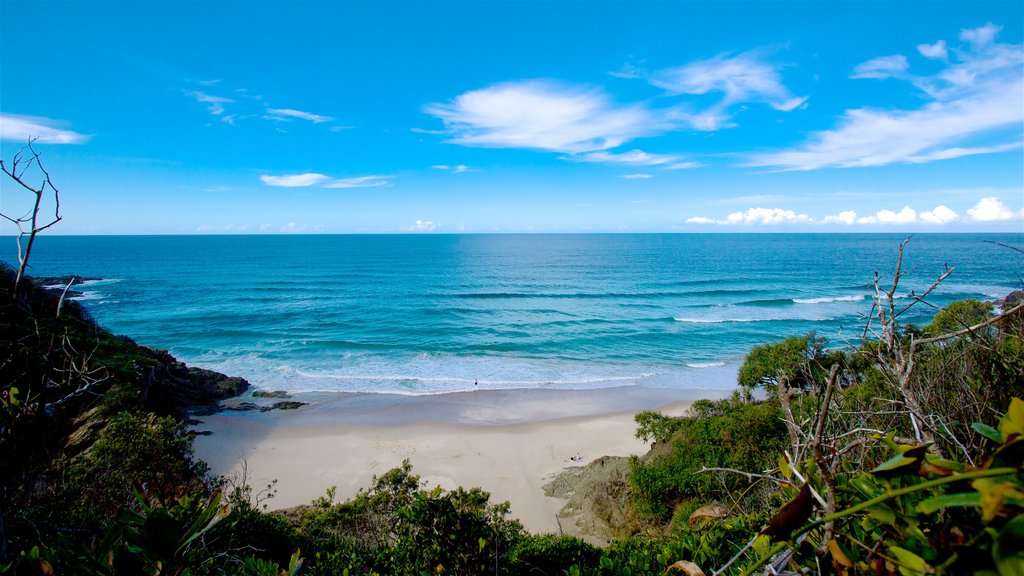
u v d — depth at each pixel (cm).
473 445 2375
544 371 3644
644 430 2120
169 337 4638
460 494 485
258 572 302
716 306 6075
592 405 2947
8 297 245
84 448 1586
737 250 16125
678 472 1461
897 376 195
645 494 1480
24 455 244
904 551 111
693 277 8981
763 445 1241
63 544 173
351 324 5184
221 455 2280
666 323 5125
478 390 3192
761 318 5269
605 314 5641
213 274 9806
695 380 3431
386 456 2267
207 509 185
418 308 6084
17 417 239
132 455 1077
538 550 724
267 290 7656
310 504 1859
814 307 5881
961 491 107
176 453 1218
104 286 7919
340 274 9944
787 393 190
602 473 1920
